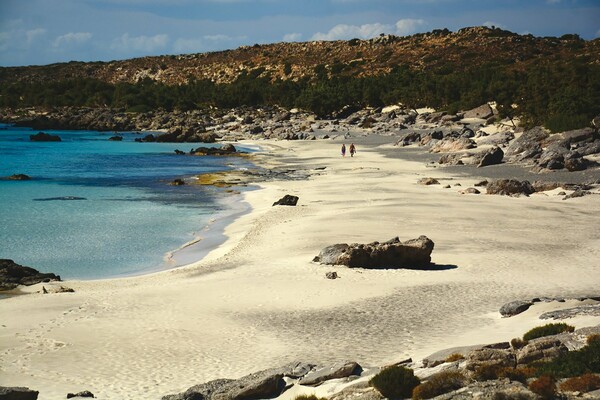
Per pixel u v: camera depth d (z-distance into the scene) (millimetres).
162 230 50844
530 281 33594
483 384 15477
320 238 44625
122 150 122562
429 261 37219
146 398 20234
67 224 52781
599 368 16281
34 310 29906
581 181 70562
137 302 31016
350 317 28219
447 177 77188
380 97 189000
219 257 41344
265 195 66438
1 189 72062
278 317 28484
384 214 52781
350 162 95250
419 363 20016
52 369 22891
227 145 116250
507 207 56125
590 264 37062
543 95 115625
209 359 23719
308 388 19156
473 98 159000
